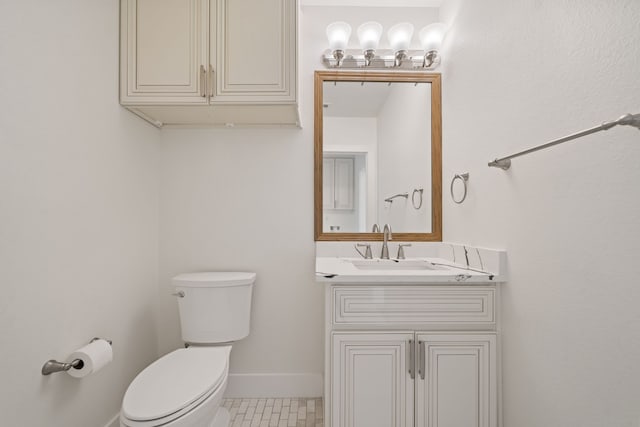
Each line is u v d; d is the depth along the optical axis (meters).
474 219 1.56
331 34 1.80
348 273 1.35
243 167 1.94
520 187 1.22
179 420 1.04
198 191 1.94
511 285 1.28
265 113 1.71
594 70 0.90
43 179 1.10
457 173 1.75
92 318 1.34
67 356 1.20
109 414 1.46
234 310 1.73
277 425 1.62
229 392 1.92
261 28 1.56
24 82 1.03
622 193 0.82
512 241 1.27
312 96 1.95
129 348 1.63
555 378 1.05
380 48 1.97
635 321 0.79
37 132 1.07
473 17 1.57
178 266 1.93
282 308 1.95
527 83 1.17
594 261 0.91
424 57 1.89
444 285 1.36
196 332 1.69
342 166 1.94
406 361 1.34
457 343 1.34
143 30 1.56
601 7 0.88
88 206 1.32
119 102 1.54
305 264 1.95
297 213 1.95
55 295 1.14
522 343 1.22
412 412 1.34
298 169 1.95
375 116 1.95
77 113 1.26
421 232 1.94
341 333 1.34
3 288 0.95
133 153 1.67
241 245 1.94
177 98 1.56
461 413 1.34
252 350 1.94
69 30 1.22
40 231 1.08
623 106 0.82
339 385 1.33
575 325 0.97
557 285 1.04
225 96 1.56
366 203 1.94
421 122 1.96
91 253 1.34
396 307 1.35
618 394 0.84
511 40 1.26
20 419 1.00
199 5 1.56
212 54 1.56
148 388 1.14
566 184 1.00
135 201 1.68
